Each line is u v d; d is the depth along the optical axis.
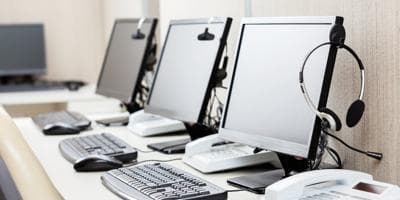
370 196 1.16
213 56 1.76
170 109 1.94
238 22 2.12
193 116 1.79
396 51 1.33
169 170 1.48
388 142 1.38
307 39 1.35
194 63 1.87
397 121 1.34
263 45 1.50
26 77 4.48
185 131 2.20
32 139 2.14
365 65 1.44
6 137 1.47
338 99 1.55
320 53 1.30
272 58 1.45
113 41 2.59
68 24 4.64
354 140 1.50
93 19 4.71
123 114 2.75
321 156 1.43
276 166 1.63
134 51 2.33
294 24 1.40
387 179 1.38
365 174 1.29
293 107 1.35
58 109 4.16
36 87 4.07
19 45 4.34
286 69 1.39
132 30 2.41
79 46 4.68
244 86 1.54
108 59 2.60
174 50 2.03
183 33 2.00
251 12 2.02
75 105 3.82
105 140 1.94
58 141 2.09
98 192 1.38
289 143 1.33
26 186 1.38
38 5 4.52
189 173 1.47
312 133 1.27
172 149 1.85
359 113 1.36
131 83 2.29
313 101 1.28
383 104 1.39
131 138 2.14
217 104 2.12
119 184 1.37
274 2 1.85
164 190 1.28
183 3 2.67
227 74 1.85
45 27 4.55
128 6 3.89
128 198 1.27
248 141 1.47
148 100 2.12
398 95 1.34
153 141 2.06
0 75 4.30
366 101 1.44
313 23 1.34
